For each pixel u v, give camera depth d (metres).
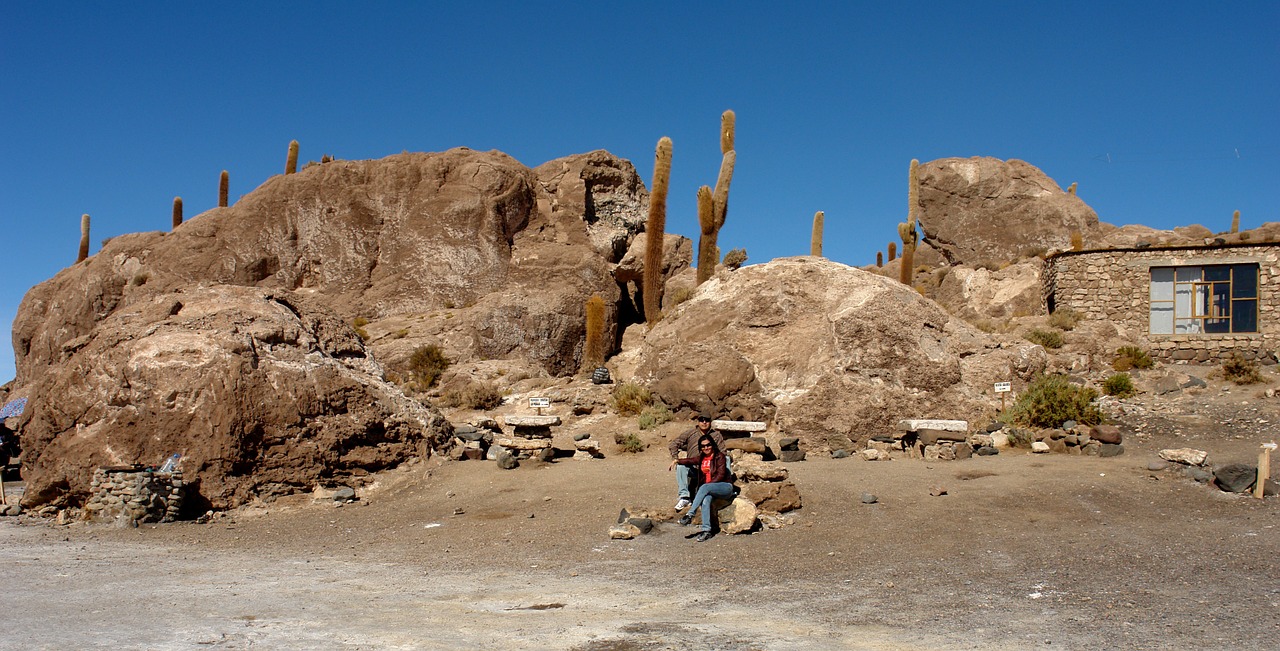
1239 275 26.58
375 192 43.97
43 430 15.53
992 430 17.86
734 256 36.44
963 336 21.09
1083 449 16.00
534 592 8.69
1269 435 16.64
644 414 20.05
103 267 44.06
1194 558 9.28
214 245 42.75
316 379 16.17
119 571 10.09
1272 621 6.93
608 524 12.01
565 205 44.81
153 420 14.86
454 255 41.25
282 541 12.34
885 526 11.39
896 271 47.91
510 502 13.91
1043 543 10.26
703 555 10.28
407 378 31.45
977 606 7.67
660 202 31.48
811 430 18.14
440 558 10.77
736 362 19.80
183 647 6.45
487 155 45.31
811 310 20.72
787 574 9.25
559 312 38.25
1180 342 26.39
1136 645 6.38
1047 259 30.39
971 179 48.94
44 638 6.70
